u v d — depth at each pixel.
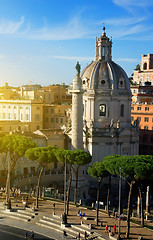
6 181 93.31
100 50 113.50
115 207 81.44
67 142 114.94
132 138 111.25
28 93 161.62
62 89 182.75
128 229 59.53
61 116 147.00
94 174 66.69
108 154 106.94
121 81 111.56
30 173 104.00
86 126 107.44
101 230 64.12
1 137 87.25
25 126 134.50
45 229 66.94
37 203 76.81
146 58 181.38
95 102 109.06
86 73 113.00
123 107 112.38
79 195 88.75
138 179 60.00
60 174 104.12
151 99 142.75
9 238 61.94
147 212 76.31
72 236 62.84
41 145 109.88
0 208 77.75
